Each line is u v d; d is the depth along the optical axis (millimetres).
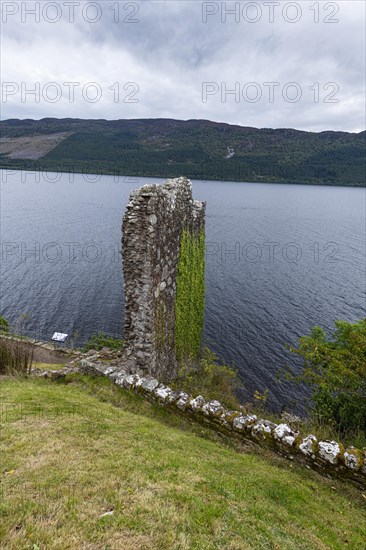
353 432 11305
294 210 115875
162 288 12992
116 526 4070
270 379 26719
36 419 7281
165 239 12836
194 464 6273
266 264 57312
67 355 19500
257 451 7824
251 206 121500
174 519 4336
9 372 11703
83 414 8016
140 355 12039
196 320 18234
